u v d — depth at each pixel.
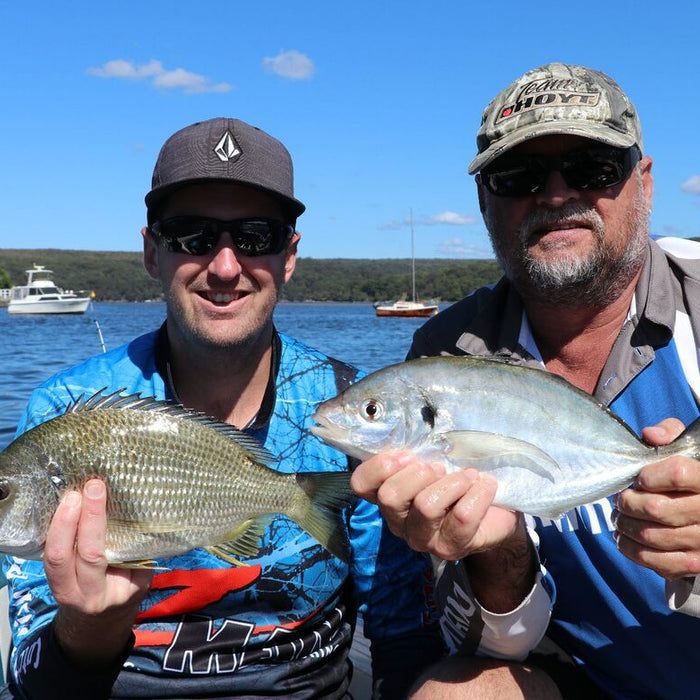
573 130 0.80
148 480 0.67
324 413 0.71
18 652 0.72
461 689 0.75
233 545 0.71
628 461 0.68
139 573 0.65
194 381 0.84
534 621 0.77
